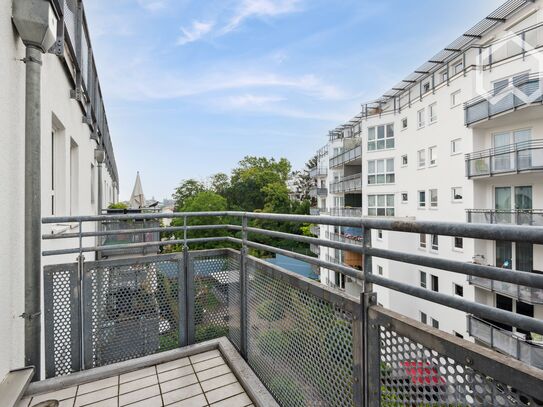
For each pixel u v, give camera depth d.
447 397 0.90
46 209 2.83
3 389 1.75
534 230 0.71
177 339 2.63
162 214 2.54
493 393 0.78
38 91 2.06
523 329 0.72
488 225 0.81
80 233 2.25
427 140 13.23
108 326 2.36
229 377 2.25
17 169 2.04
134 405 1.93
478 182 10.59
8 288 1.89
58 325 2.18
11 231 1.94
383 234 14.32
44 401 1.94
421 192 13.84
